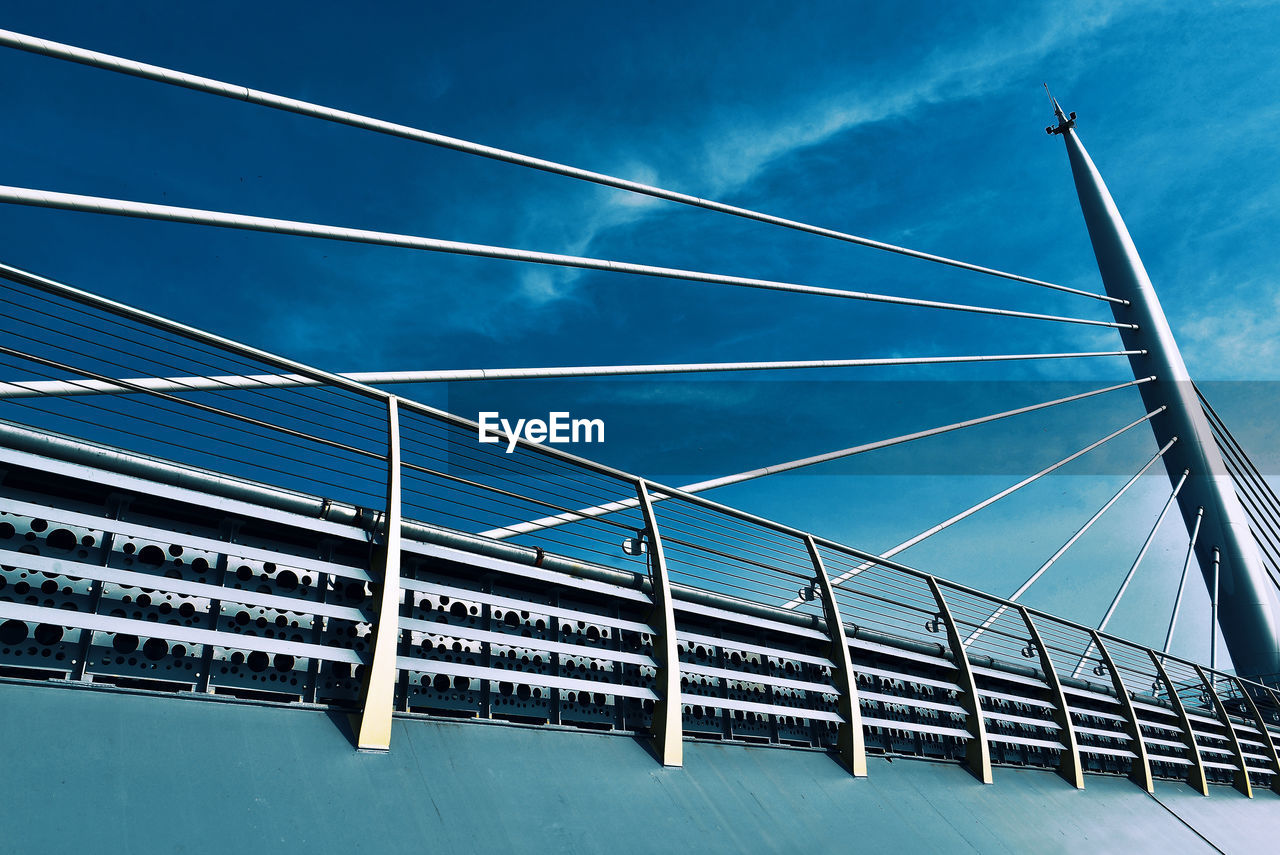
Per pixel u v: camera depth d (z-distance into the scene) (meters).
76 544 6.50
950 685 13.01
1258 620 41.69
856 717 10.76
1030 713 15.53
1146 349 48.81
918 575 13.91
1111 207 53.69
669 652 9.05
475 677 7.51
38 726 5.54
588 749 8.24
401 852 5.98
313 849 5.67
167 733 6.00
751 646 10.36
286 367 7.55
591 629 9.35
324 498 7.66
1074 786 14.42
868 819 9.58
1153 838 13.66
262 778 6.00
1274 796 21.53
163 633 6.04
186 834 5.34
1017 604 15.94
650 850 7.27
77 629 6.08
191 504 6.88
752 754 9.79
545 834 6.83
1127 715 17.25
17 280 6.26
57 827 4.98
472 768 7.14
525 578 8.55
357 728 6.76
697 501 10.70
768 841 8.22
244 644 6.38
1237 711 28.02
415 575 8.23
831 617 11.49
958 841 10.12
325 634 7.49
